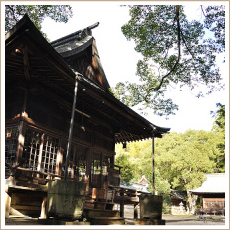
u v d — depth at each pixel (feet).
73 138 28.66
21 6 30.71
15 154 21.17
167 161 93.86
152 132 33.94
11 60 18.89
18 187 17.43
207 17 24.82
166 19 25.79
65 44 35.53
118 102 26.63
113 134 38.68
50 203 14.52
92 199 22.45
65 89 25.00
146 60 28.99
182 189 108.88
